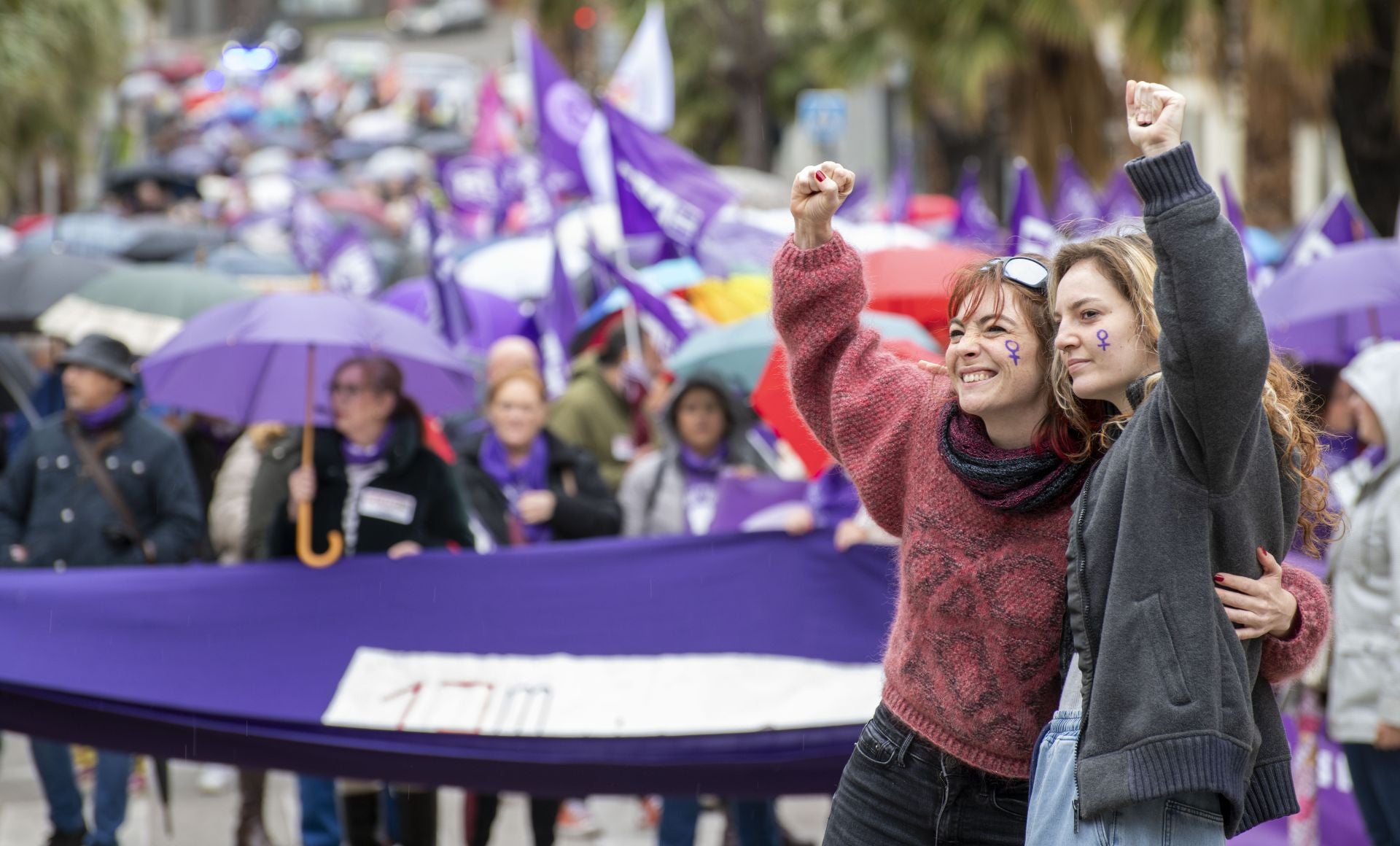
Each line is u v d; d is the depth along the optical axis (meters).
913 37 58.84
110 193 67.44
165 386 19.17
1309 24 33.94
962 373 9.37
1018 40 55.47
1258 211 46.41
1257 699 8.95
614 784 16.84
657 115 38.88
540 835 18.12
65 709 16.39
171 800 22.59
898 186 43.72
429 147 98.00
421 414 17.91
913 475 9.67
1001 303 9.32
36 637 16.27
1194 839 8.48
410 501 17.50
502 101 65.88
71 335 24.20
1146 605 8.41
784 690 16.86
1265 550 8.79
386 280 43.44
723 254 28.83
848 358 10.23
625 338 26.11
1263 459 8.69
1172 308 8.29
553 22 81.25
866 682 16.83
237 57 165.38
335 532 17.14
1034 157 56.22
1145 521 8.48
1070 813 8.67
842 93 69.50
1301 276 21.00
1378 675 15.12
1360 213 35.44
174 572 16.62
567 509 19.89
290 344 19.19
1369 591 15.26
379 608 16.84
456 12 198.75
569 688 16.86
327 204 63.41
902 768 9.70
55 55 48.25
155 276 24.66
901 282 23.02
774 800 17.91
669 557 17.16
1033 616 9.12
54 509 19.22
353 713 16.58
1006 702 9.24
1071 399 9.09
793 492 19.61
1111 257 8.98
